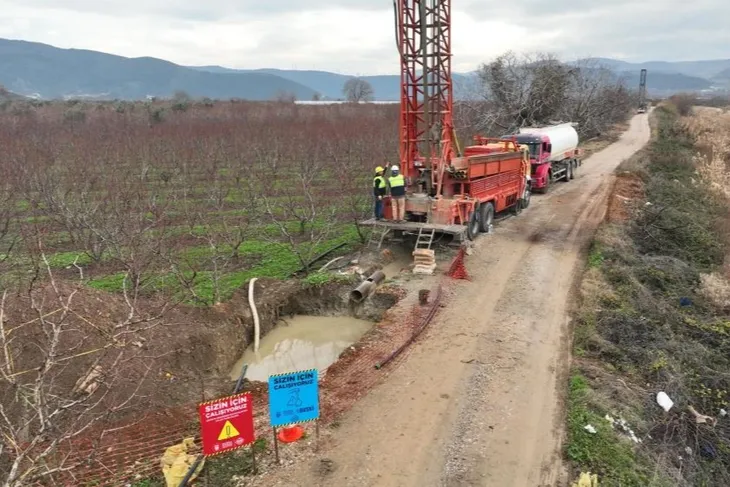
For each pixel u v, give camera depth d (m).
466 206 17.08
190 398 9.36
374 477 7.48
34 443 5.43
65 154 29.56
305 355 12.21
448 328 11.91
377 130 39.12
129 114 54.81
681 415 9.73
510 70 41.97
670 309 14.13
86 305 10.25
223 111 61.88
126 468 7.46
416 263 15.42
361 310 13.81
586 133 47.44
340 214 21.52
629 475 7.60
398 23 16.36
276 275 15.24
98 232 15.30
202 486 7.21
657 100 117.62
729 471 8.97
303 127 44.34
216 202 20.30
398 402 9.20
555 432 8.45
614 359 11.00
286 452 7.93
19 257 15.00
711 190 28.17
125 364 9.20
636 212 22.09
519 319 12.37
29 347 8.81
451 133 18.00
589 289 13.86
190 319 11.55
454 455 7.93
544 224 20.52
